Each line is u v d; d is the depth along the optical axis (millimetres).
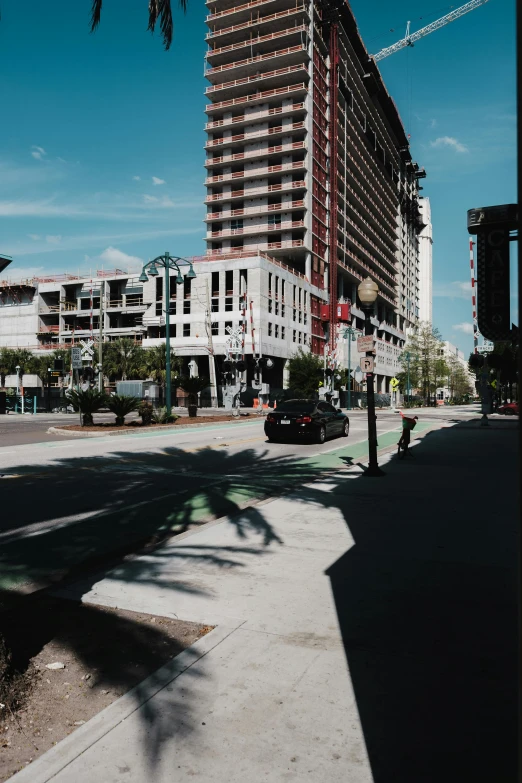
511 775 2316
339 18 81250
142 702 2873
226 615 4094
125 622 3973
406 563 5391
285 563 5387
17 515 7680
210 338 58375
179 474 11492
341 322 83375
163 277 66062
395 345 125375
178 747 2523
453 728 2668
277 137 73312
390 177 120000
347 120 87625
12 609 4258
